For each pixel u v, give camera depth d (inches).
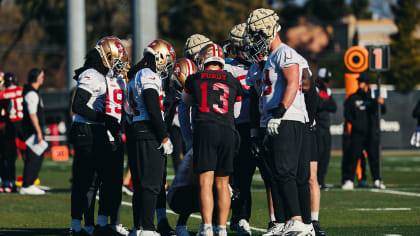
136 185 1000.2
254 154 1025.5
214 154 958.4
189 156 1023.0
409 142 3791.8
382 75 5329.7
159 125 957.8
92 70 1027.3
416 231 1120.8
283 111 922.7
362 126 1923.0
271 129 924.0
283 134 941.8
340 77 5172.2
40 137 1755.7
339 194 1769.2
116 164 1062.4
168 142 974.4
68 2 3843.5
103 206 1070.4
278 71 947.3
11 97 1804.9
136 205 1004.6
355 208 1465.3
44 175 2504.9
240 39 1055.0
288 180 943.7
